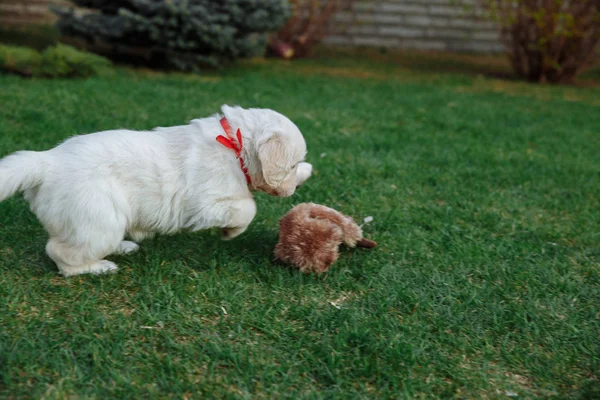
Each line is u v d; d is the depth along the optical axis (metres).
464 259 1.96
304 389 1.53
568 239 2.13
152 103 3.09
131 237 1.82
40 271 1.77
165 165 1.74
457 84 4.90
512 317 1.75
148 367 1.54
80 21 4.09
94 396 1.47
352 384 1.55
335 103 3.65
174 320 1.66
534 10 5.10
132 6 4.12
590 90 5.09
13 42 4.65
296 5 5.45
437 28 6.75
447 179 2.48
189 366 1.55
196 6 4.00
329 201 2.23
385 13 6.58
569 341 1.70
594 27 5.09
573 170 2.68
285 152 1.75
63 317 1.64
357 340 1.64
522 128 3.43
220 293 1.74
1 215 1.97
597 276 1.93
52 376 1.51
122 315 1.65
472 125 3.40
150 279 1.77
